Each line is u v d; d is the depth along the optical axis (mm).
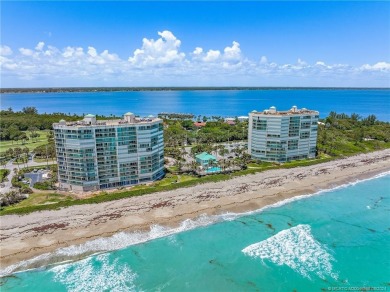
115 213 96438
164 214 97750
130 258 76438
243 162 144625
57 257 76000
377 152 179375
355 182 134500
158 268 72812
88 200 102812
